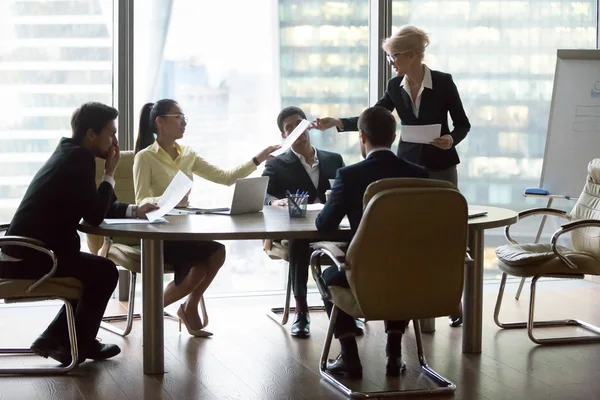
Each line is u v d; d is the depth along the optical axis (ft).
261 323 15.69
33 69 16.80
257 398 11.44
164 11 17.31
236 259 18.25
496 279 19.58
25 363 13.09
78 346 12.77
